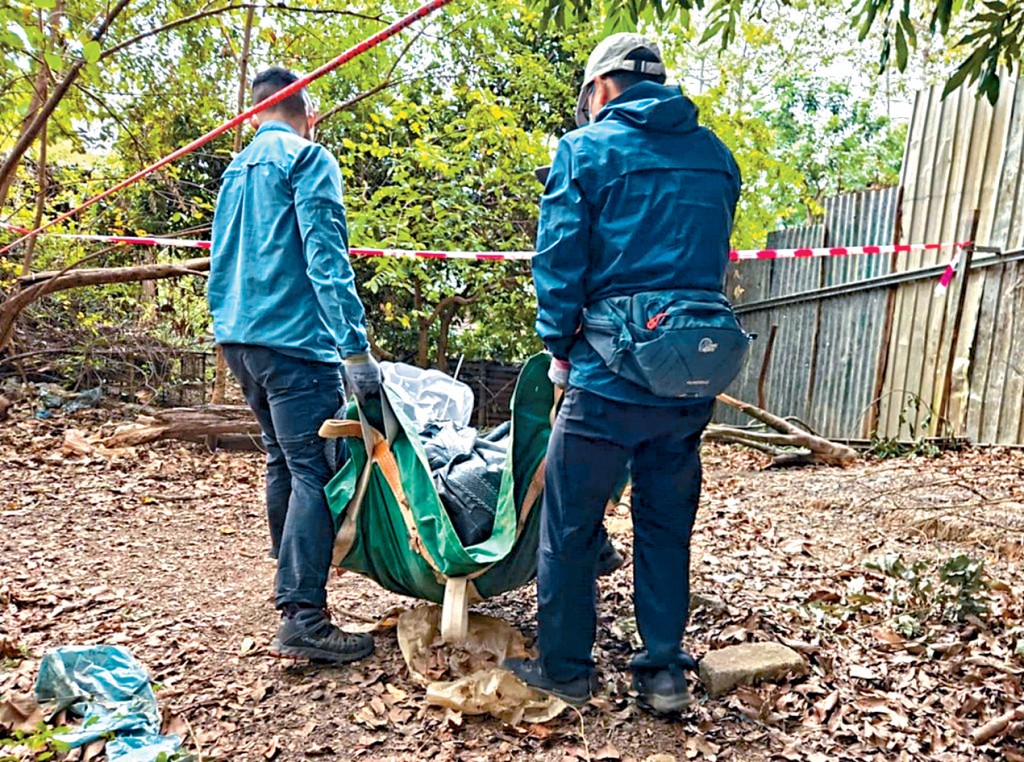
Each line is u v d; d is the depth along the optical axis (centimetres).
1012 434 619
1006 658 266
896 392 746
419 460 235
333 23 797
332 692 235
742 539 414
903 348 741
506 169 965
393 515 242
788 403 911
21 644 262
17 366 770
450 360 1204
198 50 793
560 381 220
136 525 423
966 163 686
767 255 636
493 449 271
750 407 711
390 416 240
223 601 308
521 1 898
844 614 305
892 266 764
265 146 262
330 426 235
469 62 971
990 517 434
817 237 878
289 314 249
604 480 214
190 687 237
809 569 365
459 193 927
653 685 225
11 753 195
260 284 251
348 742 212
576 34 1048
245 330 250
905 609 306
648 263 202
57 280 646
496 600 303
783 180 1203
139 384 809
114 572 343
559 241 203
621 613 295
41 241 831
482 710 222
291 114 282
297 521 247
